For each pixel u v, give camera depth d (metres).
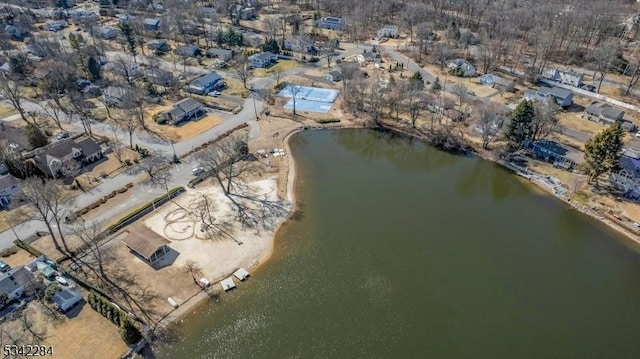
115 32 182.38
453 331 63.75
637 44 165.62
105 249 74.94
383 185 96.56
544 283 72.19
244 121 119.44
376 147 112.38
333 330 63.28
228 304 66.69
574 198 90.19
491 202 91.50
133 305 65.12
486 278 72.81
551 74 142.12
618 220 83.50
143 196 88.25
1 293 63.31
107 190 89.81
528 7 196.12
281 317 64.94
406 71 151.50
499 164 103.56
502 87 136.75
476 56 161.88
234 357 59.12
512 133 101.69
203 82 134.88
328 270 73.44
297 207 88.00
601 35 167.00
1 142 95.31
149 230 75.62
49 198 72.94
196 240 77.88
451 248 78.81
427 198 92.62
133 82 136.88
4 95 123.94
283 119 121.56
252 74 149.25
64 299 63.41
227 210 85.75
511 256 77.44
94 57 141.62
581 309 67.81
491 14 188.75
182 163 99.50
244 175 96.69
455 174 101.50
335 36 187.62
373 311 66.38
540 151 103.25
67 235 77.88
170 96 132.62
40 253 73.12
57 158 92.62
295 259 75.56
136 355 58.66
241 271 71.75
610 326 65.31
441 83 142.00
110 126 114.31
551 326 65.00
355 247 78.38
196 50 165.00
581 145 105.44
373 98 122.94
